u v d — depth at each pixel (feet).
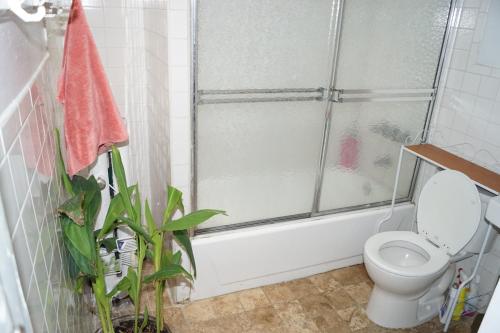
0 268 1.94
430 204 7.25
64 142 5.49
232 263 7.38
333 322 7.16
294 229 7.61
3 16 2.48
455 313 7.28
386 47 7.32
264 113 6.85
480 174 6.84
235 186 7.14
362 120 7.73
